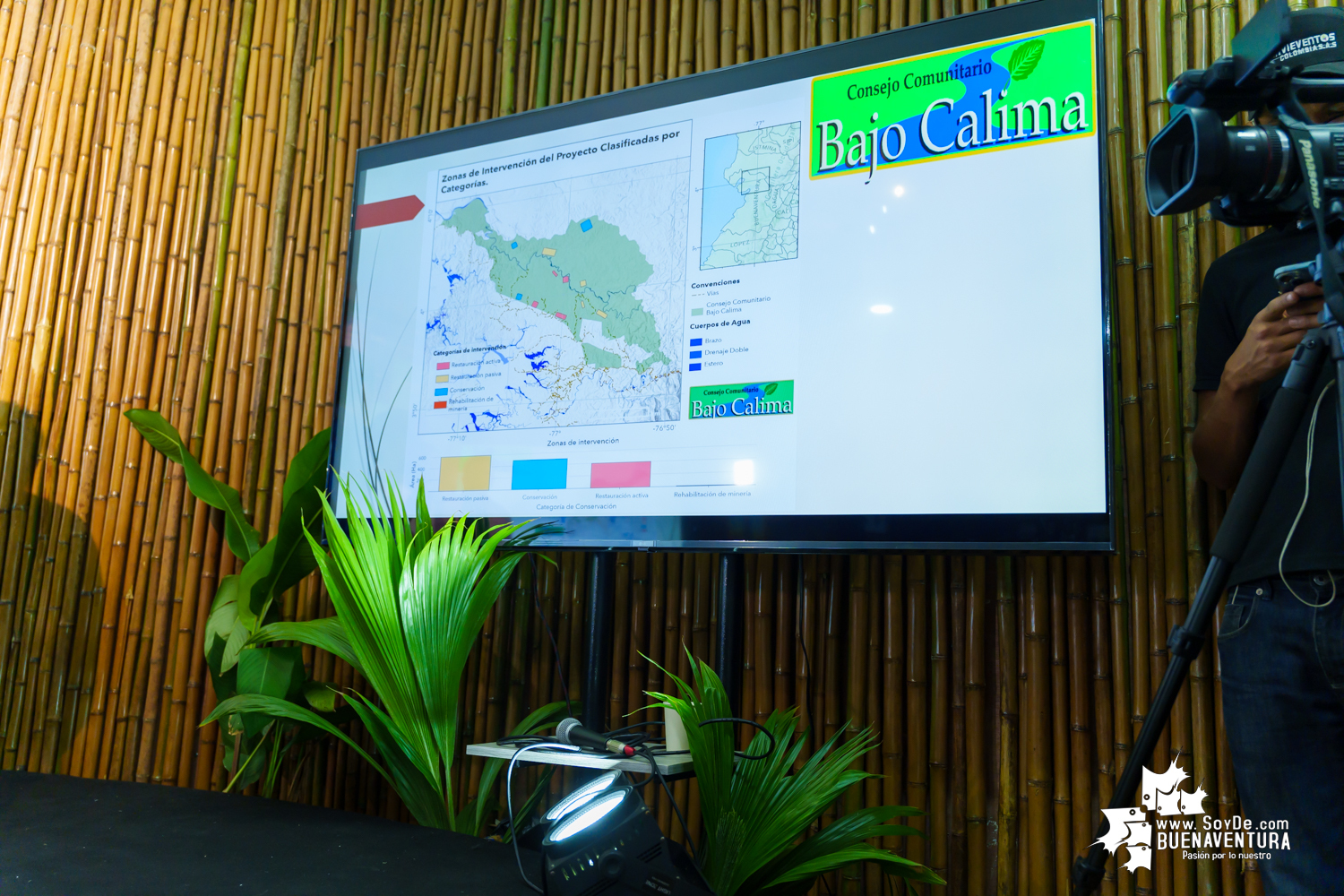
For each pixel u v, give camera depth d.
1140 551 1.62
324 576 1.67
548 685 2.09
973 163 1.65
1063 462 1.48
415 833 1.37
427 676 1.59
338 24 2.62
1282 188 0.94
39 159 2.63
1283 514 1.16
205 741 2.29
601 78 2.29
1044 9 1.65
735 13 2.16
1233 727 1.19
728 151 1.88
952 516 1.54
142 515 2.46
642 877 1.04
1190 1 1.74
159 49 2.69
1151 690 1.57
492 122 2.19
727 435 1.76
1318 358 0.91
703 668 1.50
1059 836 1.60
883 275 1.68
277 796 2.22
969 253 1.62
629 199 1.97
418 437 2.09
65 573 2.46
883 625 1.80
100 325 2.57
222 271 2.55
